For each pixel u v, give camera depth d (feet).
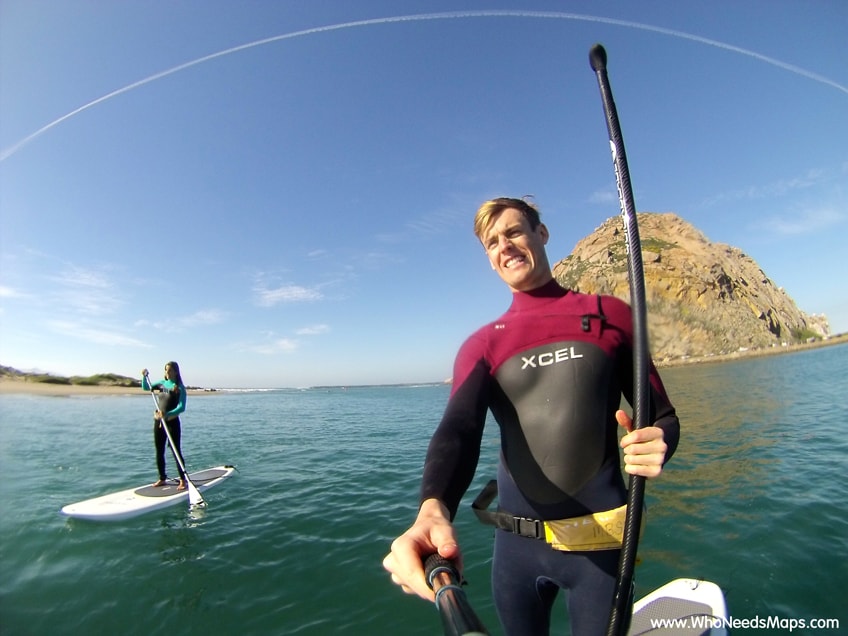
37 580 15.72
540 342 5.73
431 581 2.51
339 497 24.64
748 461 25.84
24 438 53.06
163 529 20.17
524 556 5.72
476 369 5.79
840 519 16.52
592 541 5.14
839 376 70.49
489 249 6.38
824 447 27.66
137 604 13.94
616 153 4.54
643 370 4.11
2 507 24.50
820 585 12.42
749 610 11.63
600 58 4.80
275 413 90.99
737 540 15.55
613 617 4.06
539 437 5.53
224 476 29.25
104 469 34.63
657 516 18.51
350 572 15.34
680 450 29.96
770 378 77.87
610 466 5.42
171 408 26.45
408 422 65.31
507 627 5.87
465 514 20.76
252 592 14.34
